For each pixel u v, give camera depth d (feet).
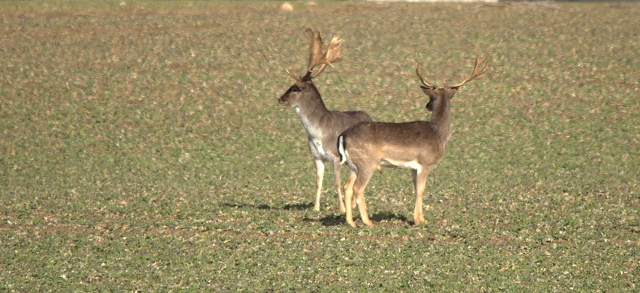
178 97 347.77
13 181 242.58
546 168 259.39
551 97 346.33
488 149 284.00
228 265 153.48
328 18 479.00
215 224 182.60
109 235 174.81
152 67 384.47
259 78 373.61
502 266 152.87
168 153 282.77
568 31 445.37
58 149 284.41
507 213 195.93
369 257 156.56
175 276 147.33
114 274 148.15
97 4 497.46
